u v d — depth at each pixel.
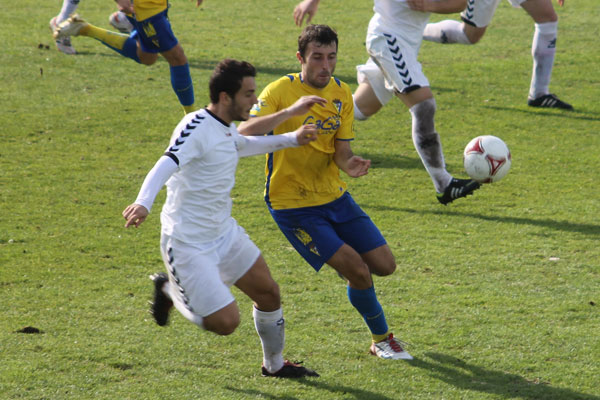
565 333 19.27
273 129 17.30
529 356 18.14
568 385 16.81
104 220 27.05
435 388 16.75
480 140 23.53
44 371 17.12
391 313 20.50
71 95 42.72
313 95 17.56
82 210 27.86
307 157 17.89
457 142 36.41
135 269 23.22
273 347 16.95
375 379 17.16
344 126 18.27
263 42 55.38
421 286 22.17
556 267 23.39
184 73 32.38
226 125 15.83
